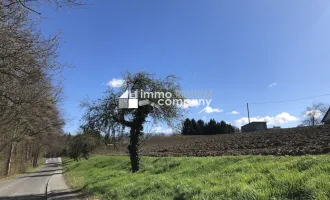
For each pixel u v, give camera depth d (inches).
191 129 3501.5
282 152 538.3
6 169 1771.7
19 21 274.8
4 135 1221.7
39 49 297.9
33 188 989.8
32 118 748.6
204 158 623.2
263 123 3216.0
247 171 390.3
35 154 3336.6
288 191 263.6
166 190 417.4
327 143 627.8
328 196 230.7
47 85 422.9
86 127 761.0
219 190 329.1
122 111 745.6
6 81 321.4
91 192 626.8
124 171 860.6
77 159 2603.3
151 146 1827.0
